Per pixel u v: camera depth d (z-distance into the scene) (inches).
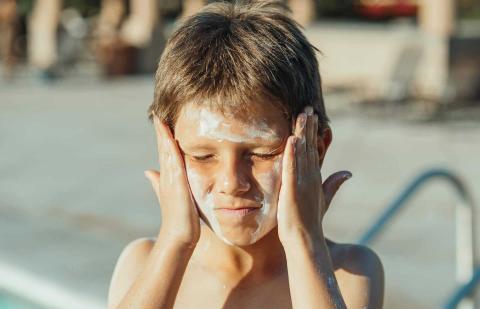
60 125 549.6
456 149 460.1
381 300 76.0
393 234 289.6
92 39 933.2
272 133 66.4
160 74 69.0
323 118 73.3
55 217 307.7
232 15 70.1
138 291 69.5
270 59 66.1
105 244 263.7
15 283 222.5
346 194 354.6
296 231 68.1
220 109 65.4
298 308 67.1
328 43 722.8
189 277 75.6
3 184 373.7
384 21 951.0
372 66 706.2
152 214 315.6
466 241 184.4
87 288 211.0
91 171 403.9
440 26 625.6
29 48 982.4
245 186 66.8
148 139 500.1
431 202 335.3
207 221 69.7
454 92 603.8
